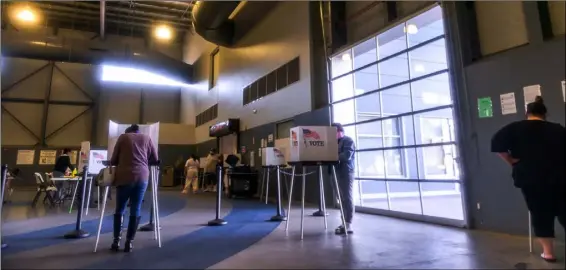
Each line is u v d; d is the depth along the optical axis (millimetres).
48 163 13000
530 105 2738
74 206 6523
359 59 6383
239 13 10391
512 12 3668
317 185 6602
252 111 9273
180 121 15969
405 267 2455
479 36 4016
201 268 2494
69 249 3102
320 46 6805
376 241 3342
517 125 2691
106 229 4145
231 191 8383
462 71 4062
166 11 12742
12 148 12688
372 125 6707
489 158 3725
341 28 6441
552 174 2504
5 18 12633
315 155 3588
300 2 7332
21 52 10430
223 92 11477
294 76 7395
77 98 13883
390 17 5285
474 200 3873
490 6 3904
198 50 14250
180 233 3859
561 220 2543
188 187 10391
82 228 4176
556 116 3145
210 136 11430
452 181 4211
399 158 7105
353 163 3918
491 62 3748
